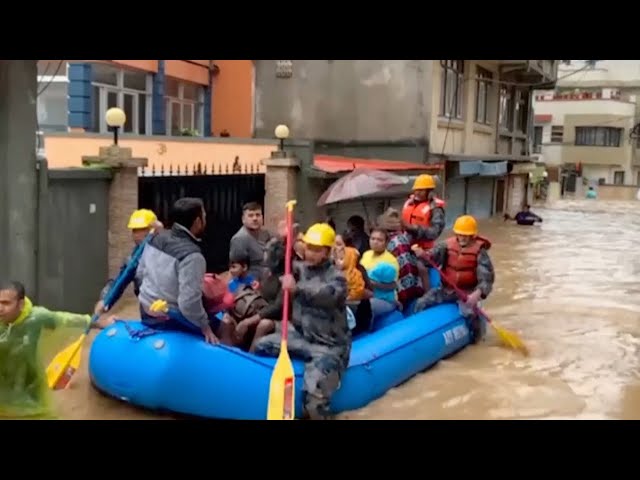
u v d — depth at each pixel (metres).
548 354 7.69
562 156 48.53
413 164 17.08
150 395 5.36
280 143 11.83
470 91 20.28
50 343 7.18
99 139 14.64
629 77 48.94
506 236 18.61
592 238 18.52
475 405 6.01
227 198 10.86
